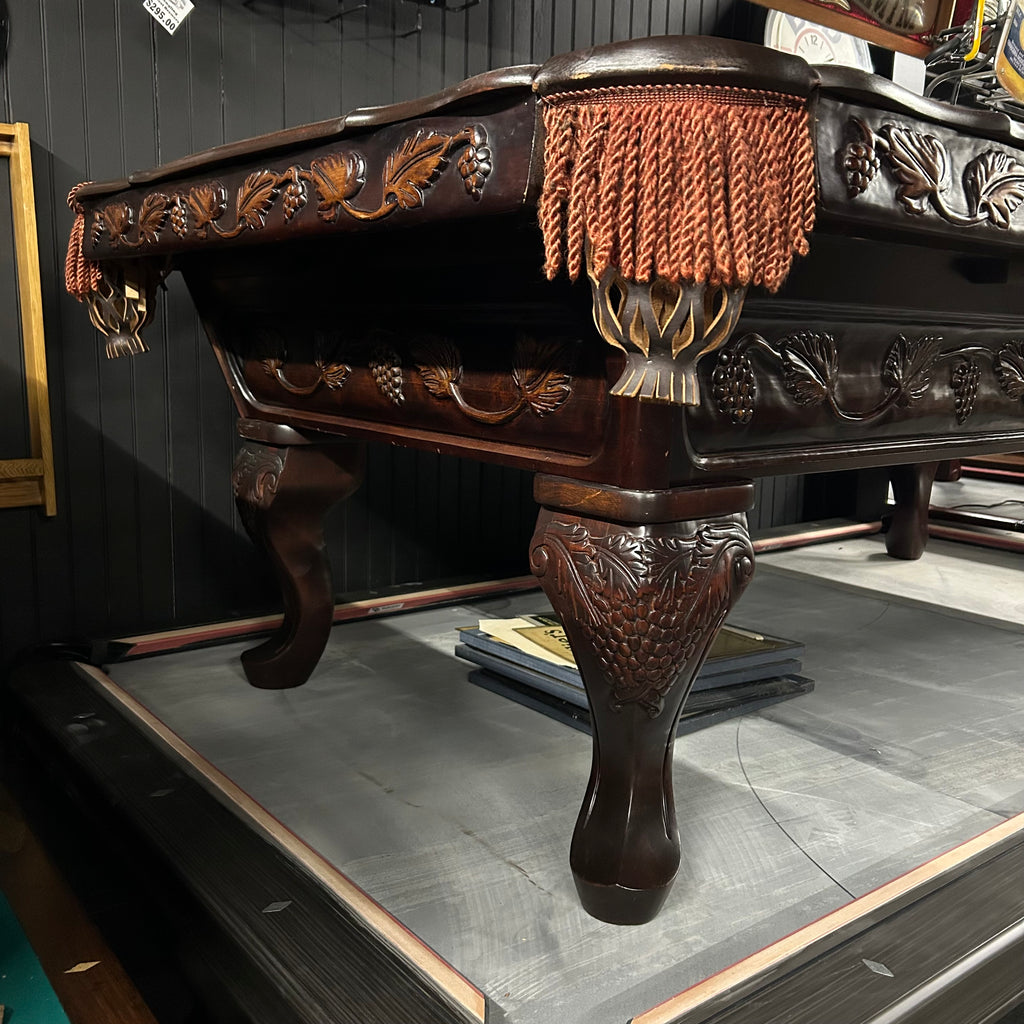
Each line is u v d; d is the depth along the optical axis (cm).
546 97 71
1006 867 107
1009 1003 88
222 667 179
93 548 192
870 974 87
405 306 113
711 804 125
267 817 117
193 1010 98
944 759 141
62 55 176
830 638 202
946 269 106
